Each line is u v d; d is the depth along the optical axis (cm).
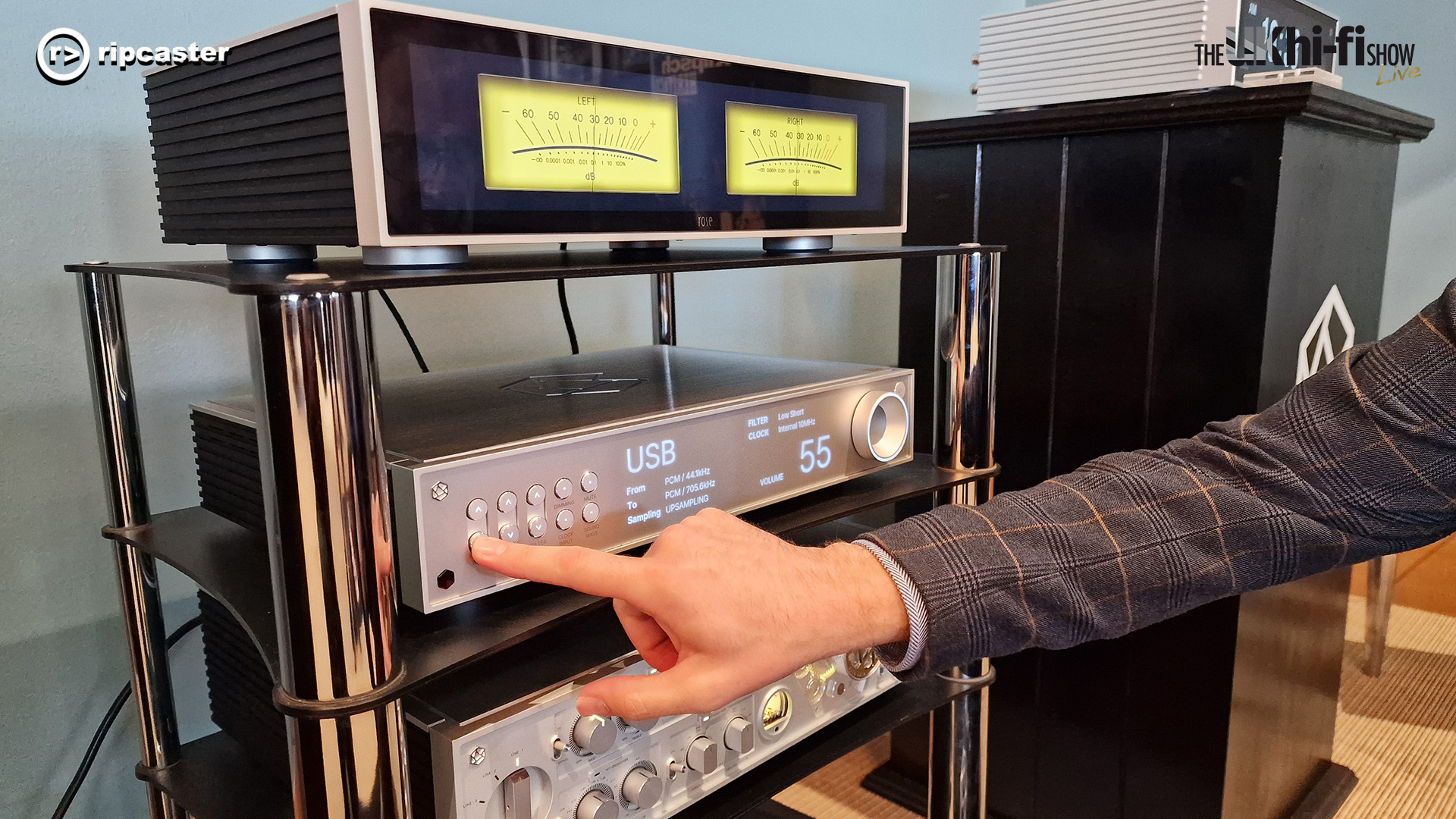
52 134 78
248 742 80
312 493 47
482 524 57
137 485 77
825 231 75
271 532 49
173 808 81
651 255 74
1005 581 57
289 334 46
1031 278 122
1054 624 58
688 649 53
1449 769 147
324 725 50
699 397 72
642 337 125
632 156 61
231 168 63
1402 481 56
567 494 61
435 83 51
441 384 81
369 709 50
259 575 66
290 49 54
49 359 80
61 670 84
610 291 120
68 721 85
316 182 55
